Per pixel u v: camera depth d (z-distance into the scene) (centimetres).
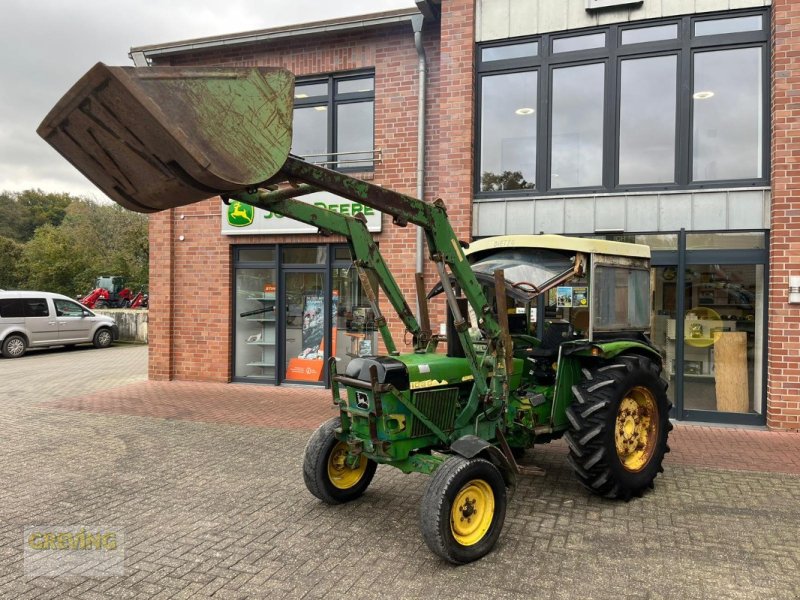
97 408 848
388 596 330
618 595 331
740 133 759
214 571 359
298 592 335
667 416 527
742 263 748
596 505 473
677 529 423
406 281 908
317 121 991
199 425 743
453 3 848
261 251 1026
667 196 773
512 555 383
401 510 463
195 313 1048
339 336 990
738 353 762
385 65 925
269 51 995
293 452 623
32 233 5838
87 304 2970
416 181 906
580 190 815
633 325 537
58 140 293
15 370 1314
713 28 762
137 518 444
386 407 405
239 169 285
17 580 347
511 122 854
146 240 3422
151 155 275
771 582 345
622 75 798
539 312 600
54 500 481
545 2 825
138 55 1037
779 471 558
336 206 939
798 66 706
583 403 468
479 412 445
